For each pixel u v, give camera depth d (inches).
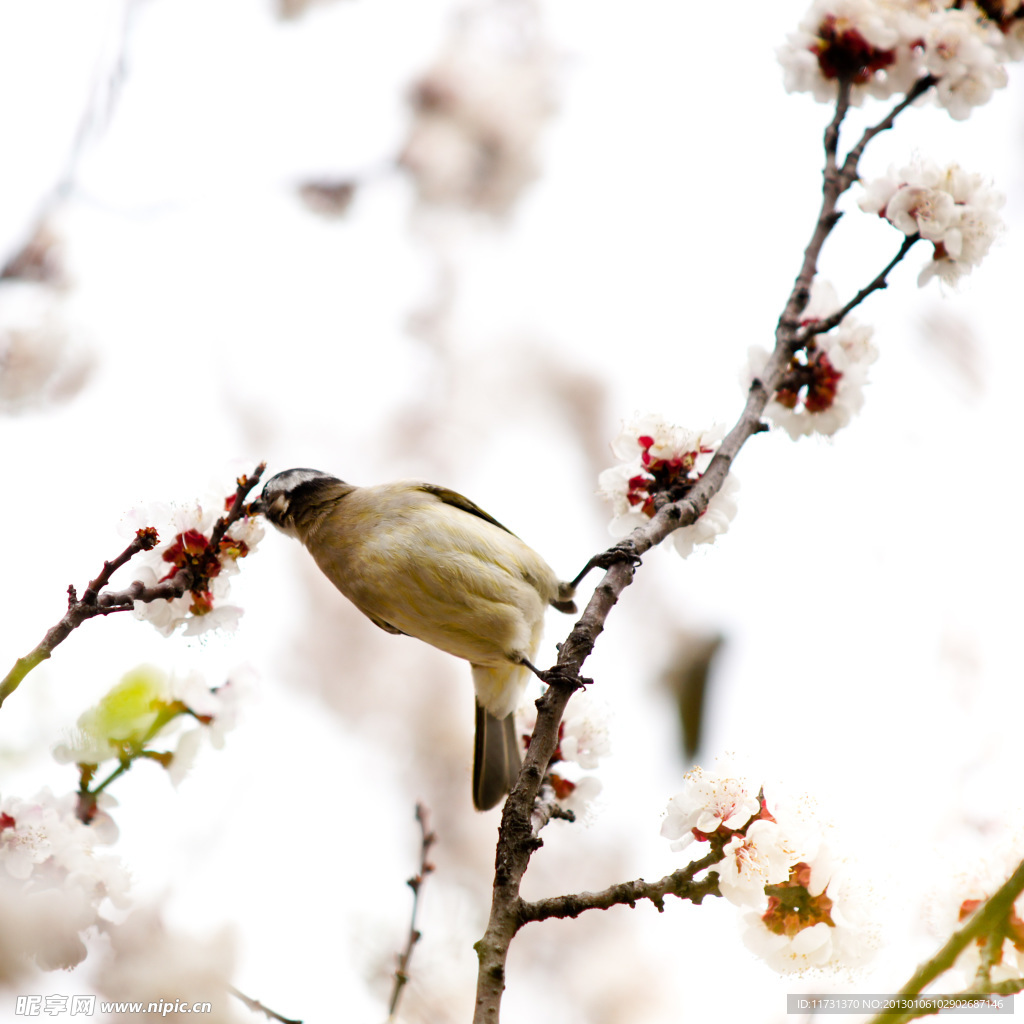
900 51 327.9
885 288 308.2
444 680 592.7
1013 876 177.2
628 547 270.7
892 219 303.9
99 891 257.1
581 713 293.0
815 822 230.5
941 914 229.0
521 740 335.9
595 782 289.4
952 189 306.0
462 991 395.5
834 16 330.6
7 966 234.7
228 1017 265.0
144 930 262.2
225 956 276.5
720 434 322.7
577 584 367.9
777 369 312.5
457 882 503.8
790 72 333.7
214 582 282.5
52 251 441.7
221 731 274.8
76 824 258.1
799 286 319.0
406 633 419.2
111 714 244.8
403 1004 385.4
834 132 323.3
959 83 318.7
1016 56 337.4
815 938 224.7
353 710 581.3
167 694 270.5
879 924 227.1
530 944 531.5
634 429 325.4
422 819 324.8
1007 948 216.8
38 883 249.6
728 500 313.0
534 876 543.5
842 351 330.6
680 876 225.9
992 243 304.2
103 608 255.0
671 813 229.6
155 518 281.1
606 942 529.7
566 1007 516.4
